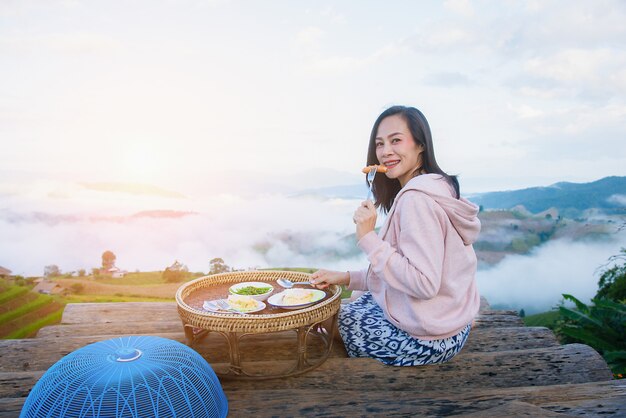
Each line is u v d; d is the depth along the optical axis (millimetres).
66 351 2574
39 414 1480
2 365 2432
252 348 2539
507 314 3285
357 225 2080
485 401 1868
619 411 1746
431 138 2211
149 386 1496
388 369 2229
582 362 2377
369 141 2400
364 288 2482
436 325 2045
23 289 11289
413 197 1964
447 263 2035
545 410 1652
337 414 1815
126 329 2953
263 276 2793
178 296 2246
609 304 4398
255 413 1835
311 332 2639
